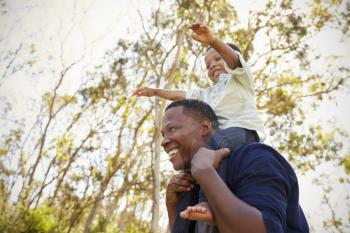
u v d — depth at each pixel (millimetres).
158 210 11000
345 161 12375
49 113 13578
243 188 1404
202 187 1367
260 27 12828
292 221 1533
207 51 2756
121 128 13328
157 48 13219
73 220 12211
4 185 12336
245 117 2061
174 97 2760
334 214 12422
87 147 13070
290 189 1504
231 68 2084
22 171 12750
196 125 1718
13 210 11672
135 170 13195
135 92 2840
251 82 2146
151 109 13156
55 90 13430
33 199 11539
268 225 1248
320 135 12672
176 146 1688
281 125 12781
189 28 1908
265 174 1402
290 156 12758
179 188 1798
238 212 1260
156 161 11500
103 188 12812
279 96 12734
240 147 1566
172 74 12094
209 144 1712
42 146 12711
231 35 12797
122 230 13086
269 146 1552
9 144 13117
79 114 13484
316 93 12727
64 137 13320
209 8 12742
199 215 1322
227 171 1509
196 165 1436
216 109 2152
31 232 10484
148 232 13062
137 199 13281
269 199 1328
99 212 13312
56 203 12578
